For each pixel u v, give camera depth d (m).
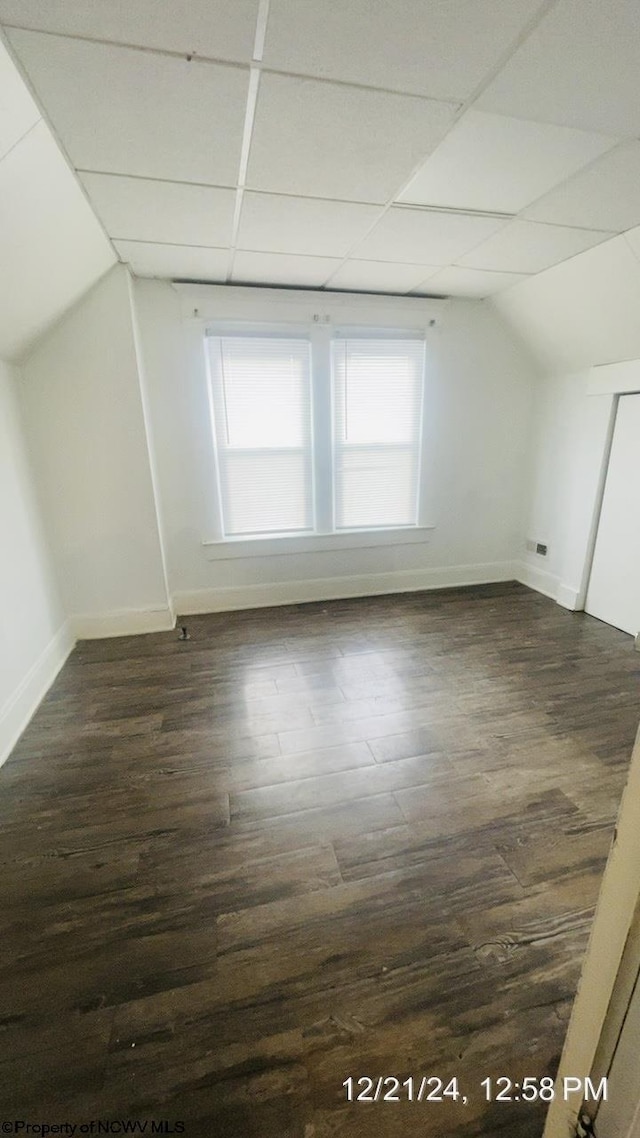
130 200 1.96
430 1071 1.03
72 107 1.39
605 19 1.11
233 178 1.81
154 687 2.62
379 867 1.52
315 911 1.38
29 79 1.28
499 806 1.76
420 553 4.09
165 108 1.41
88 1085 1.01
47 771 1.97
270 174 1.78
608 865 0.62
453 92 1.36
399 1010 1.13
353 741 2.14
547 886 1.45
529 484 4.11
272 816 1.72
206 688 2.60
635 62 1.25
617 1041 0.64
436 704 2.43
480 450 3.95
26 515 2.60
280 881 1.47
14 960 1.25
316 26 1.13
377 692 2.54
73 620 3.18
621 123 1.50
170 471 3.37
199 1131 0.94
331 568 3.92
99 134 1.52
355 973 1.21
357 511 3.87
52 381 2.76
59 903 1.41
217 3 1.08
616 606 3.32
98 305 2.71
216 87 1.33
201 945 1.29
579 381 3.47
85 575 3.13
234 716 2.34
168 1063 1.04
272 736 2.18
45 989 1.19
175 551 3.54
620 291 2.64
